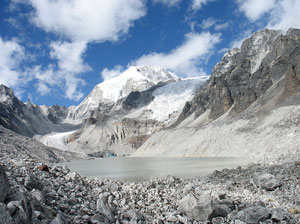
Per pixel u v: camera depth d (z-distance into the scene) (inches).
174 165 2647.6
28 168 885.8
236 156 3198.8
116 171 2346.2
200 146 4242.1
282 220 605.6
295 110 3080.7
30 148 3415.4
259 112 3789.4
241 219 617.3
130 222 578.9
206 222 632.4
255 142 3134.8
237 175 1288.1
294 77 3531.0
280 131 2871.6
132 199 797.9
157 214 672.4
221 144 3823.8
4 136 3233.3
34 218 438.3
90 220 524.1
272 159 1991.9
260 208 631.8
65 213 555.2
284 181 978.1
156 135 6796.3
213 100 6146.7
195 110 7042.3
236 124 4010.8
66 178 930.1
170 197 885.8
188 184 1081.4
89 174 2167.8
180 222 626.2
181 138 5324.8
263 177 964.6
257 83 4832.7
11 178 652.1
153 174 1940.2
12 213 383.9
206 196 674.2
